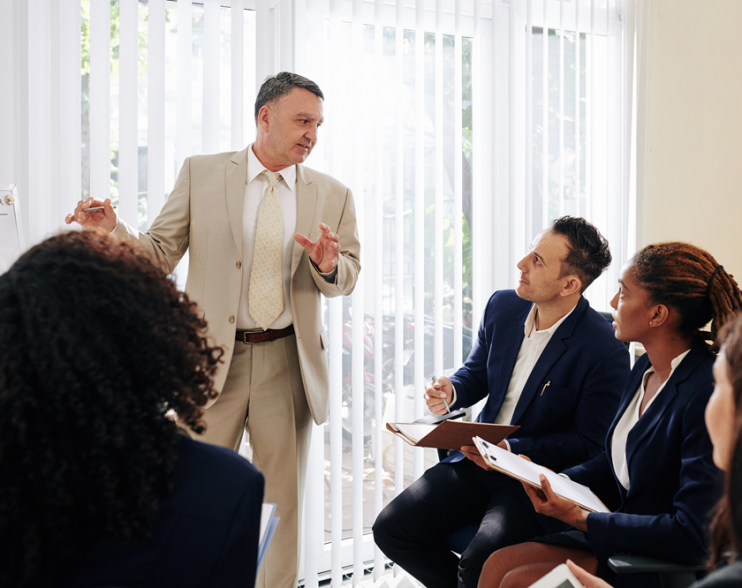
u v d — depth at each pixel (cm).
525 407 174
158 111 207
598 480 155
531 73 259
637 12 268
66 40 196
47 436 58
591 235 167
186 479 67
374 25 233
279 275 184
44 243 68
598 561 127
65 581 62
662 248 133
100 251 68
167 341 66
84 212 169
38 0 193
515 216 263
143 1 209
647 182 271
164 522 64
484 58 258
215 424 184
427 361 254
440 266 248
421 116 240
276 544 191
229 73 220
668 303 128
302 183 190
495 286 259
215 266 182
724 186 274
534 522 157
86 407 59
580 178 277
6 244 170
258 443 187
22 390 56
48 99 197
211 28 211
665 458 126
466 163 256
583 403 168
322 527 235
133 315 63
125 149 205
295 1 218
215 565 65
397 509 174
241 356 184
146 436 62
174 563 64
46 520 57
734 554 69
